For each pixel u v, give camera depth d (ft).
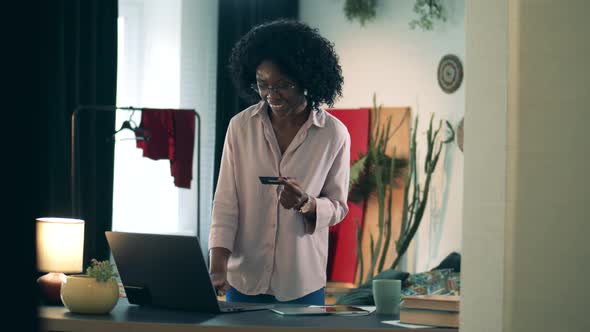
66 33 17.80
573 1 5.44
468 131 5.83
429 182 18.01
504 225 5.52
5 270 3.92
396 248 18.30
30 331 4.00
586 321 5.47
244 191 8.29
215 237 8.12
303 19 20.81
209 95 20.45
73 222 10.12
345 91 20.06
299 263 8.14
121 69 20.13
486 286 5.67
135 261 7.06
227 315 6.63
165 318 6.38
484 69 5.69
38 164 3.95
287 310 6.89
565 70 5.46
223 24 19.99
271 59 7.99
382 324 6.31
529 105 5.47
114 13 18.44
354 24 19.94
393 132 19.06
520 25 5.46
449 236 17.95
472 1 5.79
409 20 18.92
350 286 19.10
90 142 18.07
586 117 5.47
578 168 5.47
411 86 18.88
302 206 7.80
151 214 20.01
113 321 6.17
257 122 8.34
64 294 6.63
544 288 5.48
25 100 3.92
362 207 19.26
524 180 5.47
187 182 16.75
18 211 3.89
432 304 6.28
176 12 20.27
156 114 16.62
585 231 5.48
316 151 8.27
